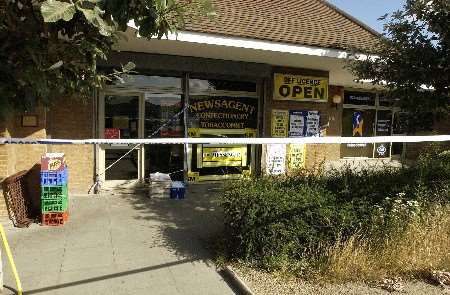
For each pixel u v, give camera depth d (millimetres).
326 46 8602
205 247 5633
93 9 2205
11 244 5613
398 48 6875
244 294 4355
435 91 6918
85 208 7465
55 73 3039
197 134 9695
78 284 4488
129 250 5484
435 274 4707
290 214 4949
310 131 10875
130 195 8594
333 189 5828
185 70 9086
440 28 6473
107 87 8656
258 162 10438
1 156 6363
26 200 6777
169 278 4695
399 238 5078
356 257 4773
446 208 5809
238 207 5121
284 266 4785
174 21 2859
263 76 9969
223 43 7637
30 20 2691
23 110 2918
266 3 10633
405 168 7215
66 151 8367
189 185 9586
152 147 9305
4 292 4258
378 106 15258
